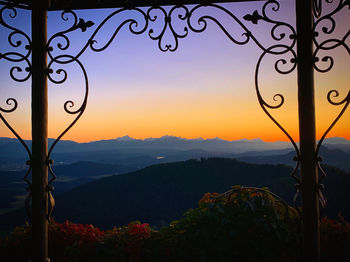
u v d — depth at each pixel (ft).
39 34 6.48
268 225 6.27
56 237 7.13
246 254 6.15
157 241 6.58
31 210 6.45
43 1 6.48
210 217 6.50
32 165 6.41
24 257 6.98
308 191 5.93
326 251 6.38
